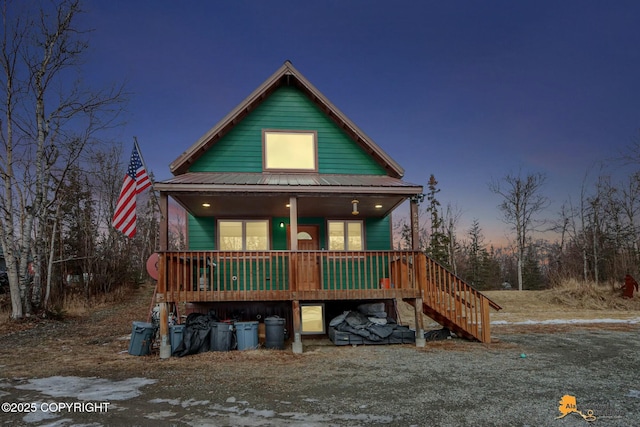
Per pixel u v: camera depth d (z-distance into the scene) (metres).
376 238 13.80
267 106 12.99
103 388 6.46
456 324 10.71
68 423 4.90
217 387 6.50
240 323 9.96
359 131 12.79
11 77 15.83
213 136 12.23
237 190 10.00
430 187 43.00
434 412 5.26
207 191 9.98
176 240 46.72
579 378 7.05
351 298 10.09
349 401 5.74
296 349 9.45
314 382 6.80
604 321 15.38
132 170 10.81
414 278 10.56
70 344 10.82
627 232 32.88
